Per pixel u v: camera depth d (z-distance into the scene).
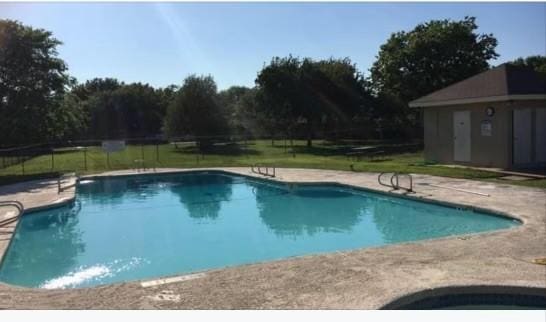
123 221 12.32
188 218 12.60
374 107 42.12
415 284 5.56
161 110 62.16
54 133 27.73
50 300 5.38
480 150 17.92
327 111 38.88
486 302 5.47
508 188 12.52
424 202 11.71
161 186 17.73
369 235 10.30
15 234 9.74
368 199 13.74
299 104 37.69
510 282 5.53
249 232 10.96
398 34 42.19
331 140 40.81
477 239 7.64
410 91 39.56
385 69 40.91
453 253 6.88
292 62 38.62
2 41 22.69
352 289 5.46
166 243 10.12
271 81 38.03
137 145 42.69
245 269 6.30
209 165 21.66
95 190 17.00
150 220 12.42
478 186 13.03
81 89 74.94
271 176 16.94
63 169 21.95
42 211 12.27
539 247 7.11
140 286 5.76
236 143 36.34
